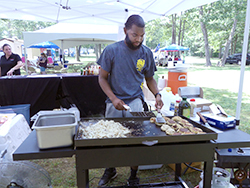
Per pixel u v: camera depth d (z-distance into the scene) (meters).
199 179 2.00
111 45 1.56
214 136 1.17
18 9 3.54
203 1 2.60
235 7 13.75
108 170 1.92
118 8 3.71
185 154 1.18
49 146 1.09
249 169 1.53
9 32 29.41
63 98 3.58
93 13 3.90
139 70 1.63
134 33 1.42
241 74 1.80
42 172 1.41
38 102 3.43
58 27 5.14
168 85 3.10
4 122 2.26
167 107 2.46
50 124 1.28
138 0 3.27
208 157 1.21
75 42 7.83
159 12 3.50
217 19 14.56
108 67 1.57
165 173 2.11
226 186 1.37
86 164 1.11
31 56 16.05
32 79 3.34
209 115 1.66
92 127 1.28
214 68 13.50
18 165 1.38
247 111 4.47
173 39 19.86
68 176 2.12
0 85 3.23
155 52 17.09
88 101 3.63
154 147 1.14
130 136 1.18
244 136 1.33
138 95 1.72
